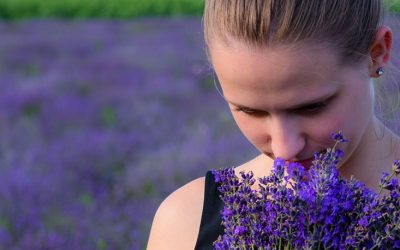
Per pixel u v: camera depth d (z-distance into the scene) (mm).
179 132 11500
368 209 1808
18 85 15781
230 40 1871
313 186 1825
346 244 1787
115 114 12922
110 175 9398
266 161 2355
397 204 1818
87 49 20844
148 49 20016
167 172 8945
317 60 1844
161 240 2354
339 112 1925
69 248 6973
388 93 2303
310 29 1833
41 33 24094
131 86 15398
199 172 9016
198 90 14602
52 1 30484
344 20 1896
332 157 1854
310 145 1942
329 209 1791
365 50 1977
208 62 2287
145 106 13383
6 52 20297
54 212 7918
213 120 12164
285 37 1820
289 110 1886
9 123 12602
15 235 7527
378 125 2277
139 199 8305
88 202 8281
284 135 1902
